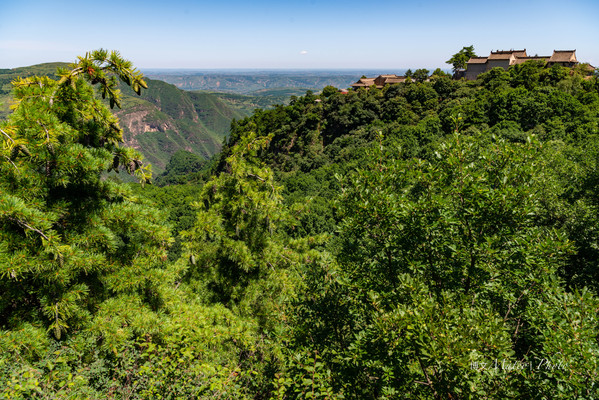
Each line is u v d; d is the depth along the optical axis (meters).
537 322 5.43
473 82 100.75
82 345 5.72
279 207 11.02
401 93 110.25
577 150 25.34
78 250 5.80
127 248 7.39
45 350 5.27
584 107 62.50
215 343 7.63
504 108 71.31
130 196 7.54
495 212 6.10
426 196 6.76
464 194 6.37
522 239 6.04
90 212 6.60
